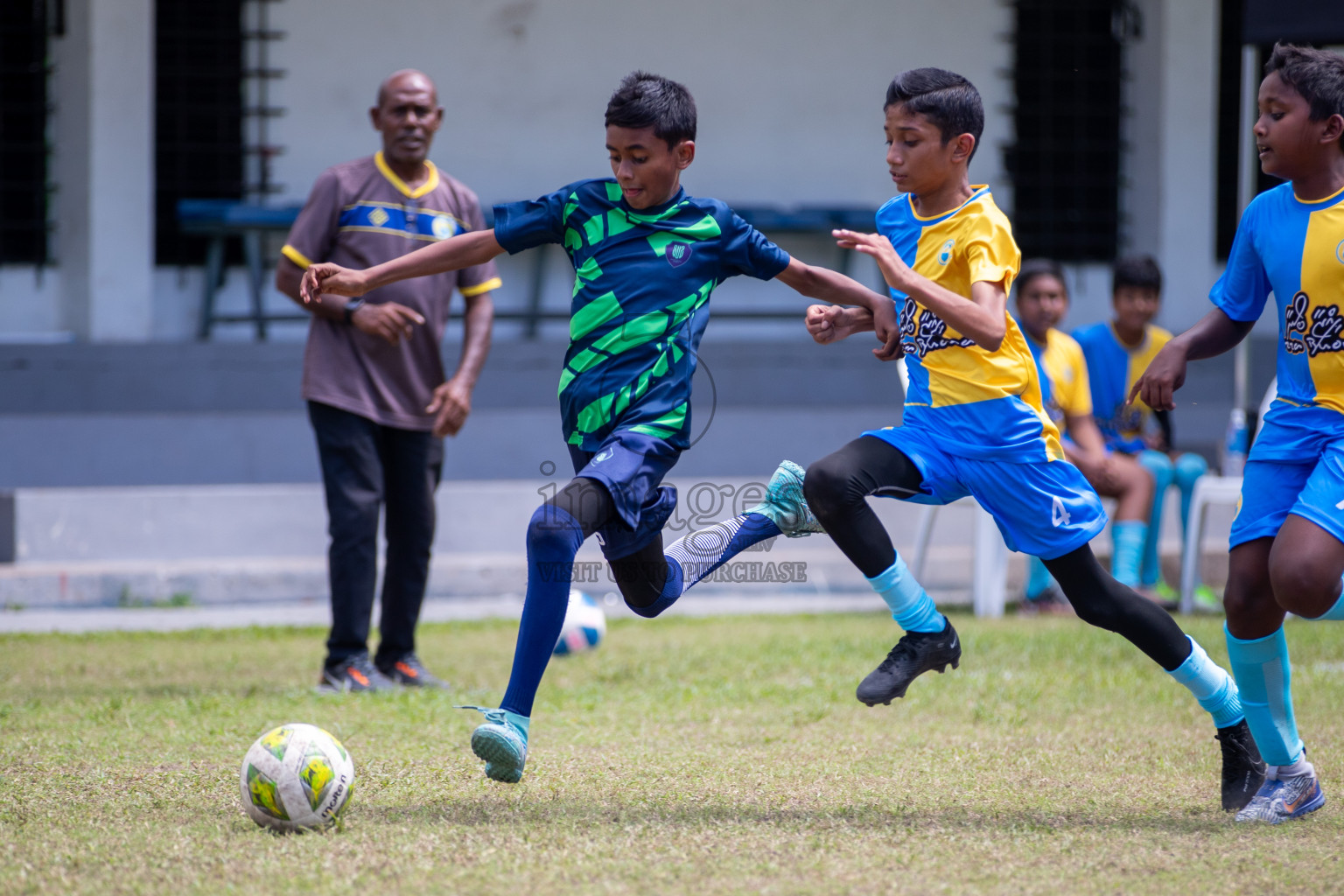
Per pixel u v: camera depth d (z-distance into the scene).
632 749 15.24
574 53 43.31
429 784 13.32
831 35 44.72
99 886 9.84
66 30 39.19
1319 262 12.19
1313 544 11.76
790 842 11.11
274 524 33.41
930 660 12.91
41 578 30.55
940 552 34.75
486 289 21.56
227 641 25.61
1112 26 46.06
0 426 34.56
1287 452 12.49
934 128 12.70
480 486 34.78
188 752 14.90
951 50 45.38
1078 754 15.00
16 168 39.50
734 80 44.25
